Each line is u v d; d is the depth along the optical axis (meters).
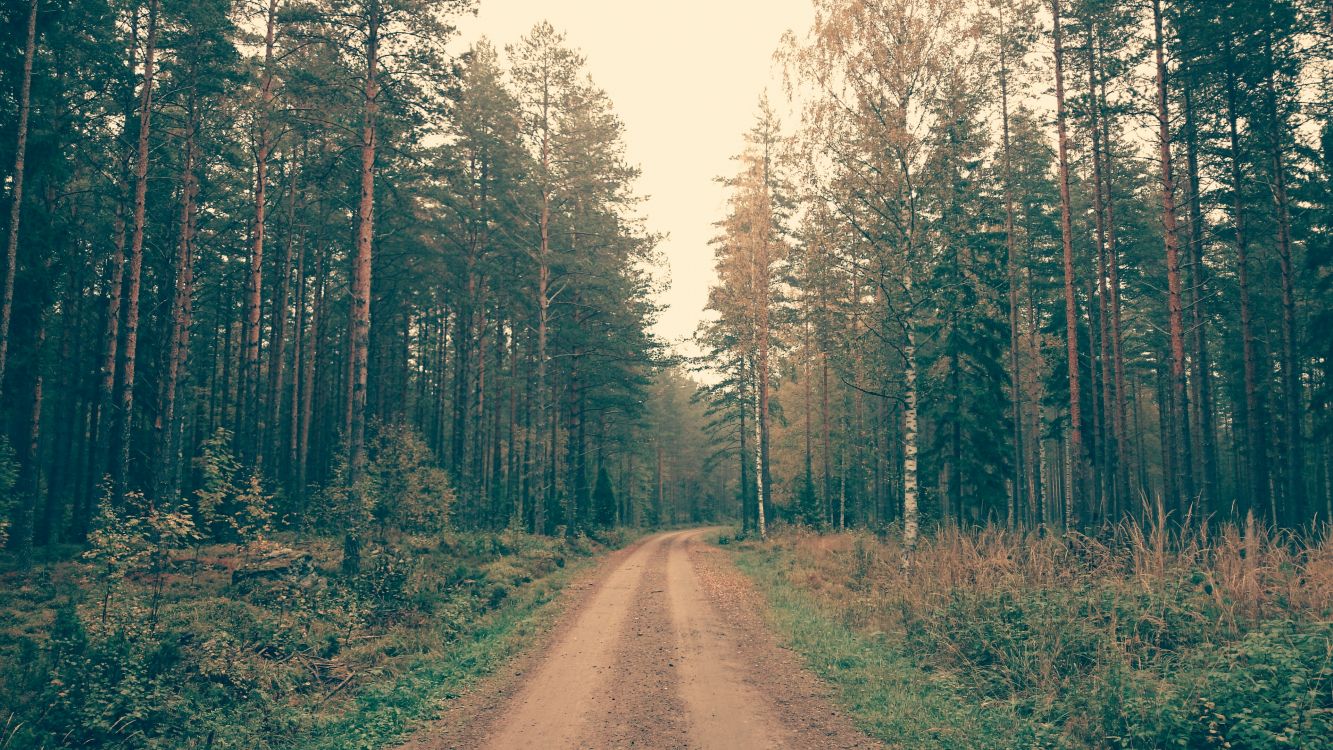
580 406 40.56
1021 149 27.97
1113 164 27.77
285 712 8.54
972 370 28.34
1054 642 8.86
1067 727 7.05
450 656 11.47
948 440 28.33
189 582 14.40
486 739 7.70
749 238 34.31
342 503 20.12
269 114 18.17
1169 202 18.06
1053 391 33.66
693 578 21.22
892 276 16.19
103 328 24.81
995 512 26.12
